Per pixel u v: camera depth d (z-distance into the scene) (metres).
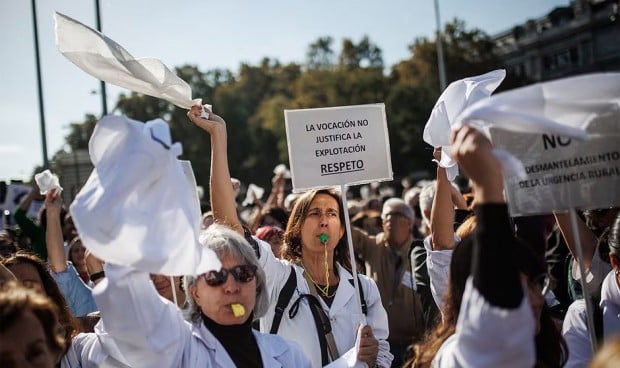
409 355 3.35
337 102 56.25
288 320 3.72
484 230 1.87
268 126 60.66
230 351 2.68
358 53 65.00
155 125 2.37
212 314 2.69
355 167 3.89
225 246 2.73
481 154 1.92
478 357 1.84
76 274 4.81
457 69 46.66
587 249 3.58
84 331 3.72
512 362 1.82
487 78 3.45
